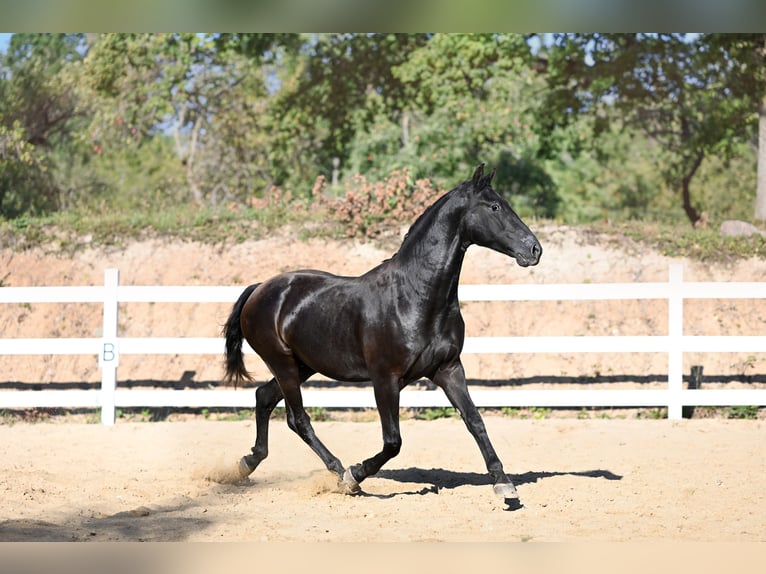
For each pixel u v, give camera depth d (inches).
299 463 383.6
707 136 868.0
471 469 367.2
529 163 988.6
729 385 531.8
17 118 917.2
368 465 301.7
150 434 452.4
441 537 255.3
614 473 354.9
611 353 548.4
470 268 597.9
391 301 292.8
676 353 486.0
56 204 937.5
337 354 308.3
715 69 819.4
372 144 935.0
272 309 325.4
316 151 981.8
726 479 340.8
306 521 276.1
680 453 394.9
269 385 341.1
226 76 970.7
